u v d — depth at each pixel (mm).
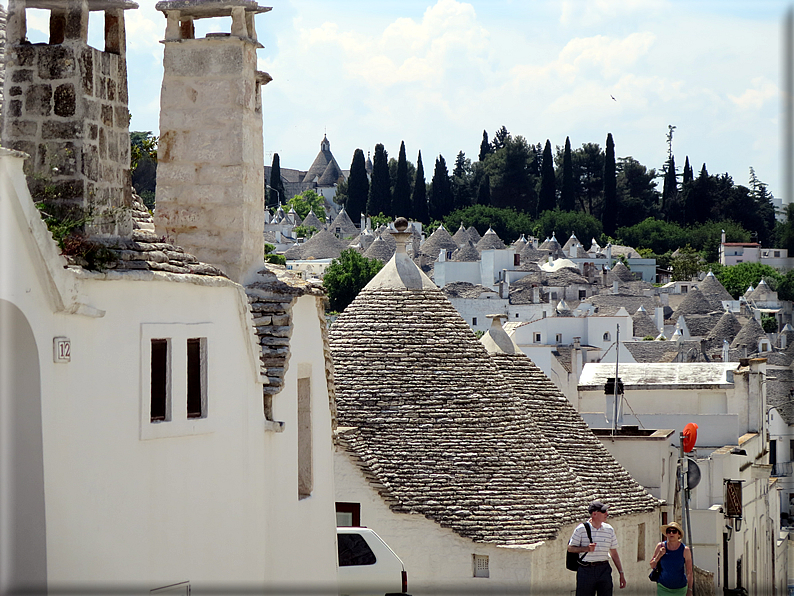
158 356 33125
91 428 29922
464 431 63438
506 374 73250
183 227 42438
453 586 59969
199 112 42438
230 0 41938
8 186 27062
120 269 31641
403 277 68812
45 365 28297
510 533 60125
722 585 85250
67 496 28953
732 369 97188
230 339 36656
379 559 50688
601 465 70438
